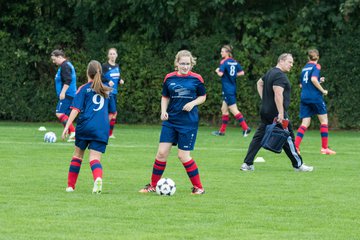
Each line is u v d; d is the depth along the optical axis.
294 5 57.12
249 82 57.00
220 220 20.31
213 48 57.47
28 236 18.03
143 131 51.81
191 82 24.36
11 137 44.94
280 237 18.34
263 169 31.88
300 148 41.56
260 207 22.36
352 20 54.88
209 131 53.09
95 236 18.12
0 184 26.27
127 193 24.66
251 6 57.84
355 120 54.91
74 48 61.59
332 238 18.31
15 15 61.22
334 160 35.66
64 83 42.12
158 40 59.47
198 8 57.66
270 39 57.91
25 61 60.84
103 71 44.75
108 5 58.44
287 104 31.05
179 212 21.36
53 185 26.19
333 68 55.06
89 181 27.41
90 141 24.28
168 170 30.94
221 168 31.92
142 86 59.22
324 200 23.73
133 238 17.97
